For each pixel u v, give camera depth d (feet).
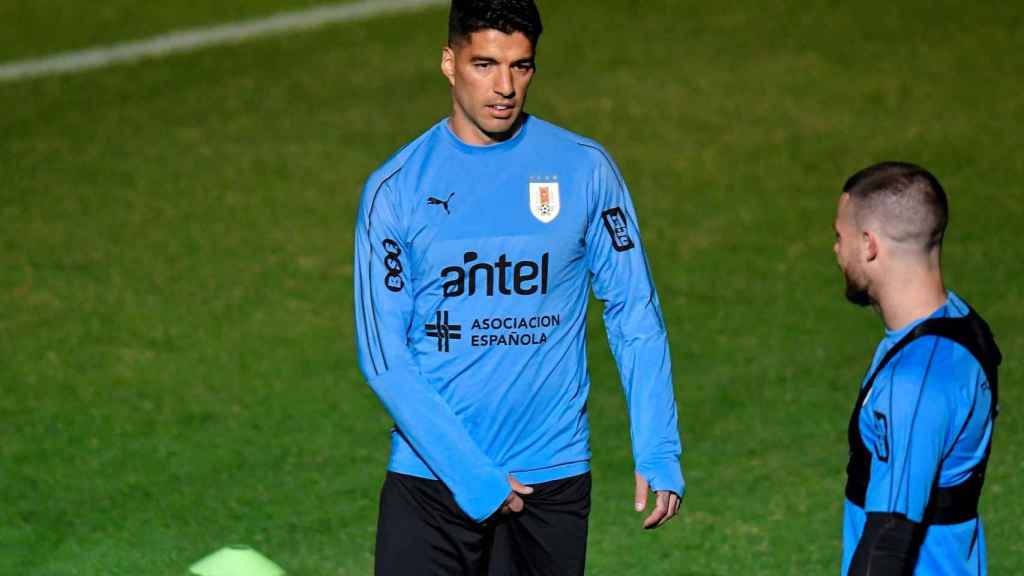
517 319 41.27
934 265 35.17
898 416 33.65
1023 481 62.85
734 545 58.75
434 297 41.42
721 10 137.90
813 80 120.06
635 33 132.98
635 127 112.27
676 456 41.93
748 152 106.83
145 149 112.68
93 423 71.46
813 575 56.13
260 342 80.79
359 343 41.57
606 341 79.77
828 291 84.84
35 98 125.49
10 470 66.49
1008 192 97.96
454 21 39.81
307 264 91.45
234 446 69.00
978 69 120.78
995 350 35.32
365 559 58.44
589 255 42.70
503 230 40.93
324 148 111.55
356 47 134.72
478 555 43.14
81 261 92.32
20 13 149.59
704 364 76.33
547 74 124.06
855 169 103.14
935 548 35.27
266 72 129.49
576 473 42.73
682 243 92.22
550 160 41.39
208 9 148.87
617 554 58.29
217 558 58.44
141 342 80.89
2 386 75.56
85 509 62.90
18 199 103.35
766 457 66.44
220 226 97.81
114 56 135.85
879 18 133.69
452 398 41.91
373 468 66.74
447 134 41.37
